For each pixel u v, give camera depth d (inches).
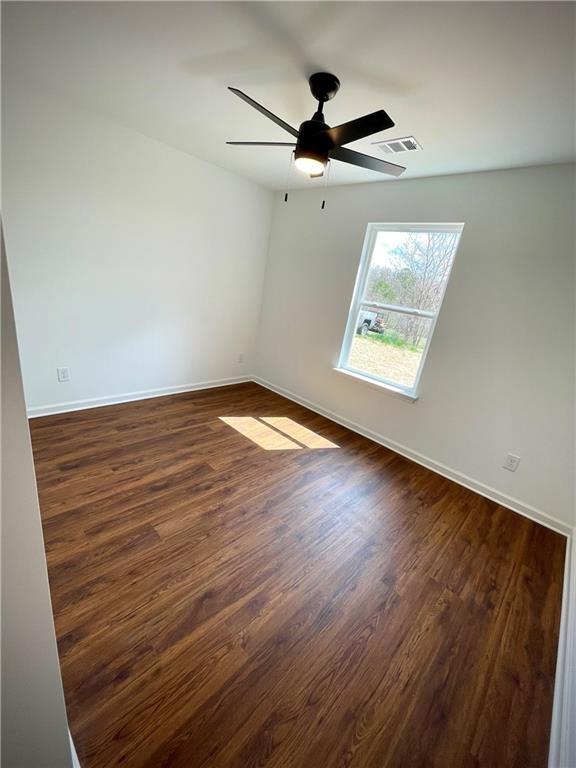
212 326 158.9
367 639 60.4
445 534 89.8
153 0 52.1
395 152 92.5
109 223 114.1
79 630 55.4
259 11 51.6
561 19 44.9
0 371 24.0
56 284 109.3
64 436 109.0
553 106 62.9
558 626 67.4
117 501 84.8
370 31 52.2
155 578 66.1
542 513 98.9
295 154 68.7
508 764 46.9
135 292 128.2
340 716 49.4
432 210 109.6
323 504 94.8
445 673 56.7
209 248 144.3
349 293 137.4
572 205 86.2
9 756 32.6
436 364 115.1
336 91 67.0
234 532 80.4
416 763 45.7
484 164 92.5
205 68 68.6
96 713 45.9
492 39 50.1
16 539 27.3
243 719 47.6
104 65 72.3
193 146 115.7
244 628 59.3
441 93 64.4
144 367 140.9
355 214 130.6
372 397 134.8
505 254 97.2
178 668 52.2
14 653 29.7
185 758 43.2
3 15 57.5
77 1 53.9
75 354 120.0
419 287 120.6
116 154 108.9
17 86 87.4
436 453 119.2
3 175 92.4
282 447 122.5
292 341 163.3
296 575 71.3
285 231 157.6
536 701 54.4
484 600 71.4
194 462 105.9
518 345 98.4
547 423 96.3
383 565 77.0
